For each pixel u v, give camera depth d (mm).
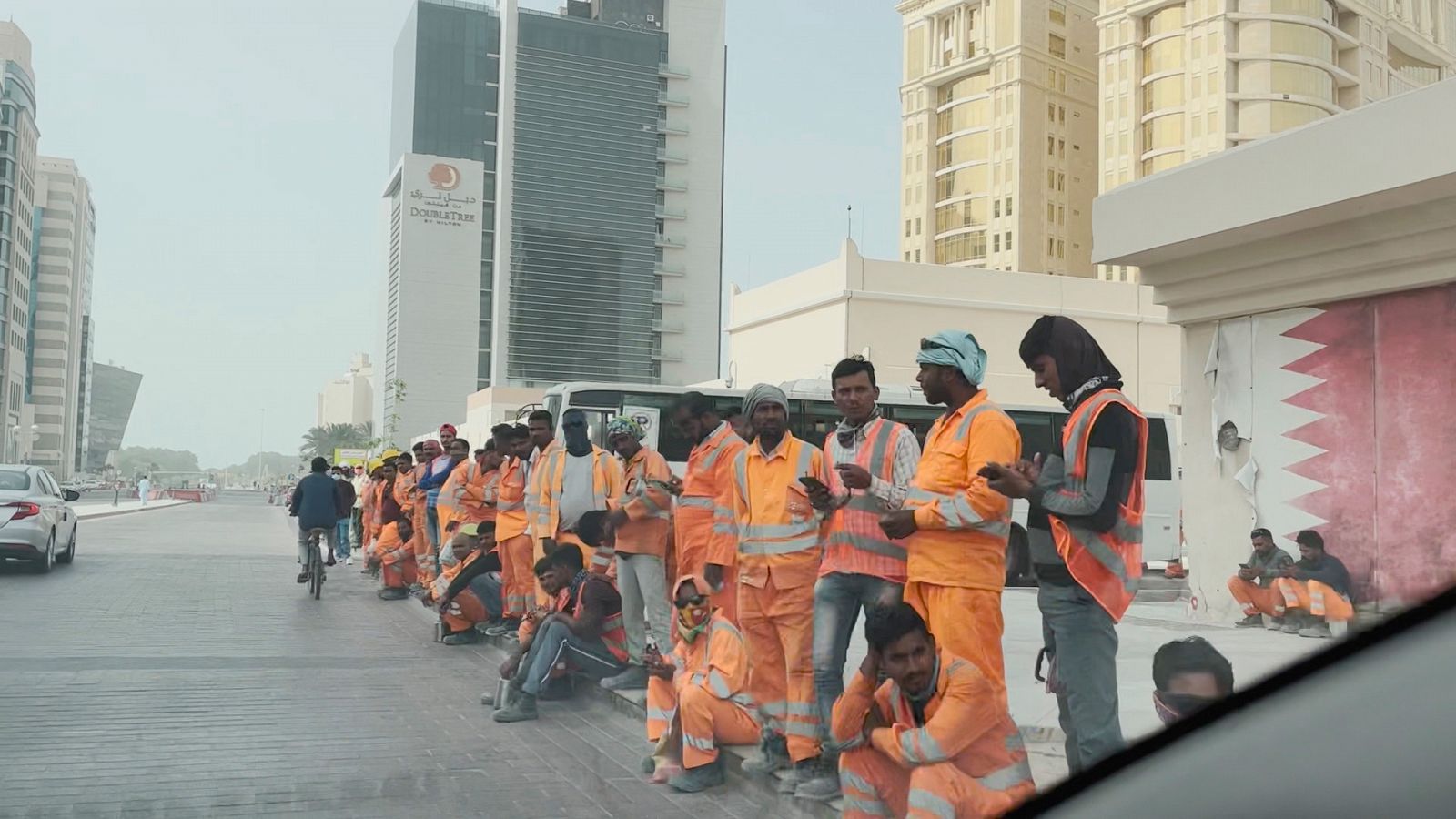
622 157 112625
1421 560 7438
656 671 5906
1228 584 8992
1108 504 3939
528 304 108250
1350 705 2307
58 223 151750
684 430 7059
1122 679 7215
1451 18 80375
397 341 106875
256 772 5664
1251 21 67562
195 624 11164
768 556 5355
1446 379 7355
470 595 10281
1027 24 80875
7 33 125188
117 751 6016
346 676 8461
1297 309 8422
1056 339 4152
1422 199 6988
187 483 187625
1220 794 2461
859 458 5094
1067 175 82500
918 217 87562
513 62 109750
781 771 5383
